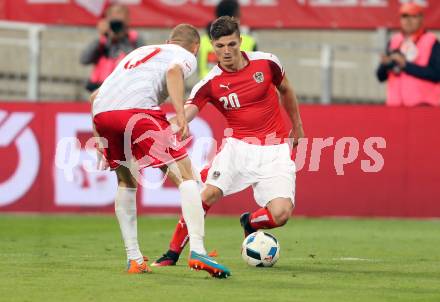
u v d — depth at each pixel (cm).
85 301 2095
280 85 2895
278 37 6081
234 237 3722
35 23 5275
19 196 4641
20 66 5434
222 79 2855
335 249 3322
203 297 2155
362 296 2208
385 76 4622
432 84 4572
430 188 4500
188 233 2506
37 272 2578
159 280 2422
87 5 5272
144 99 2511
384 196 4522
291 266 2791
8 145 4628
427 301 2150
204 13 5175
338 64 5550
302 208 4553
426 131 4491
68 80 5350
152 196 4597
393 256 3109
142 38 4638
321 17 5156
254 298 2155
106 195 4609
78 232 3866
